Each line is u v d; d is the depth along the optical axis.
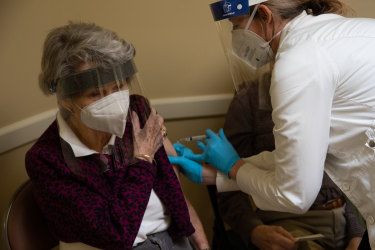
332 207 1.54
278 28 1.12
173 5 1.73
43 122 1.66
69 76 1.01
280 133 1.02
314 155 1.00
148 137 1.24
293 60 0.98
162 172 1.25
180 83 1.90
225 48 1.26
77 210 1.08
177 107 1.93
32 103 1.63
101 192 1.12
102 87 1.03
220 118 2.02
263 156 1.36
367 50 1.00
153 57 1.82
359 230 1.52
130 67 1.09
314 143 0.99
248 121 1.60
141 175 1.16
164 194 1.24
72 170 1.11
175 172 1.41
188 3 1.74
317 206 1.54
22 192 1.29
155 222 1.23
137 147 1.21
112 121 1.08
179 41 1.81
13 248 1.20
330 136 1.08
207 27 1.80
